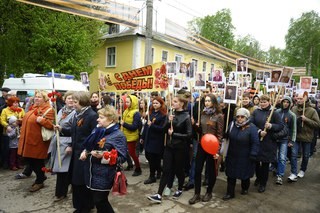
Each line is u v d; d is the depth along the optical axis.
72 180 3.85
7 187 5.25
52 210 4.29
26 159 5.06
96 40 18.05
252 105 6.84
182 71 7.30
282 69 5.51
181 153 4.78
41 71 15.10
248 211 4.50
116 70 22.75
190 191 5.32
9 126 6.22
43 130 4.95
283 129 5.35
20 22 14.81
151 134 5.57
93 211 4.24
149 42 12.02
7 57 15.21
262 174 5.43
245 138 4.76
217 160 4.78
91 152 3.25
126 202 4.69
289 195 5.32
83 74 9.08
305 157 6.50
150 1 11.88
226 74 28.27
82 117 3.89
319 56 39.31
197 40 23.78
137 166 6.20
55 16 14.76
